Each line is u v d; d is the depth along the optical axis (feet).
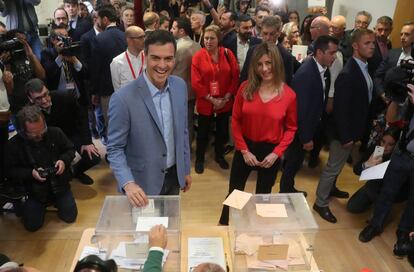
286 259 4.62
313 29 11.11
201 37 12.05
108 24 11.05
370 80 8.08
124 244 4.57
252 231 4.65
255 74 6.77
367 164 8.82
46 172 8.15
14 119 8.92
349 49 11.07
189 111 11.38
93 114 13.32
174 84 5.50
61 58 10.66
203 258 4.75
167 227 4.56
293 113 7.02
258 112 6.81
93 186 10.35
